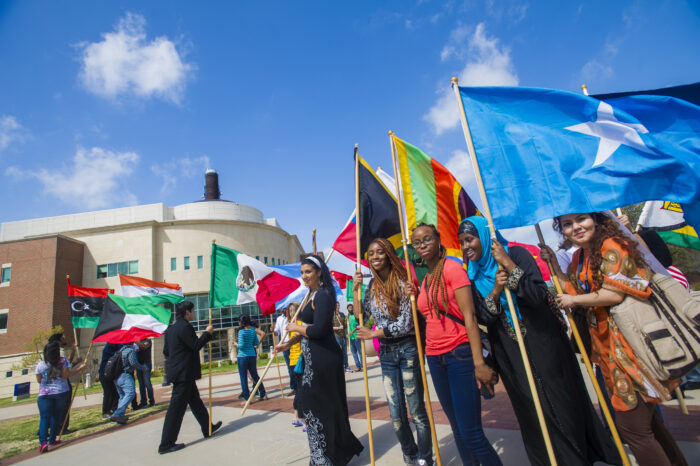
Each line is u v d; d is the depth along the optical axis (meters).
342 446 3.50
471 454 2.87
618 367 2.19
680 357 1.97
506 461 3.24
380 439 4.39
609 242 2.28
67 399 6.05
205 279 36.47
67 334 30.53
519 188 2.73
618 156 2.60
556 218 2.75
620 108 2.93
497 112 2.94
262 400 8.21
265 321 37.81
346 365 11.81
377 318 3.40
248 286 6.82
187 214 41.47
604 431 2.47
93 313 7.79
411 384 3.24
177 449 4.84
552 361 2.39
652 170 2.51
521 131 2.84
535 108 2.88
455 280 2.69
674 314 2.06
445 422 4.74
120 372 7.20
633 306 2.12
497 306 2.55
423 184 4.13
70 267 33.06
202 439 5.24
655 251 3.57
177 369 5.00
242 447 4.68
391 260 3.49
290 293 7.27
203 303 36.09
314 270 3.92
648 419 2.12
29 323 29.70
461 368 2.71
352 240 4.67
